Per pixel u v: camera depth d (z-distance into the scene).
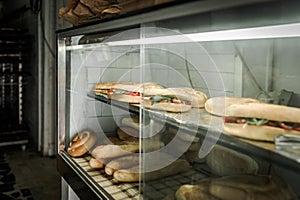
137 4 0.94
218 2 0.61
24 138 3.93
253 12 0.65
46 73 3.59
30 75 3.98
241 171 0.74
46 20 3.55
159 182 0.98
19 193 2.56
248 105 0.74
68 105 1.58
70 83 1.56
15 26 4.84
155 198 0.99
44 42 3.60
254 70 0.87
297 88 0.79
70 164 1.43
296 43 0.80
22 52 3.99
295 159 0.59
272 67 0.84
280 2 0.57
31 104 4.07
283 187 0.68
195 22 0.78
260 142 0.67
